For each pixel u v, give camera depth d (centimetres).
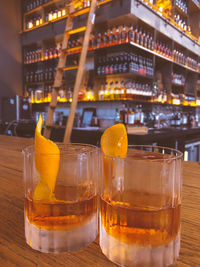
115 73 335
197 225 37
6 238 34
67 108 442
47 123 267
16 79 462
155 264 25
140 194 25
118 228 26
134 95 350
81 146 35
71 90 428
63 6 404
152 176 25
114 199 26
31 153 28
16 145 113
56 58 411
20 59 468
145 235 25
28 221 30
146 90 372
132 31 327
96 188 32
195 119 497
